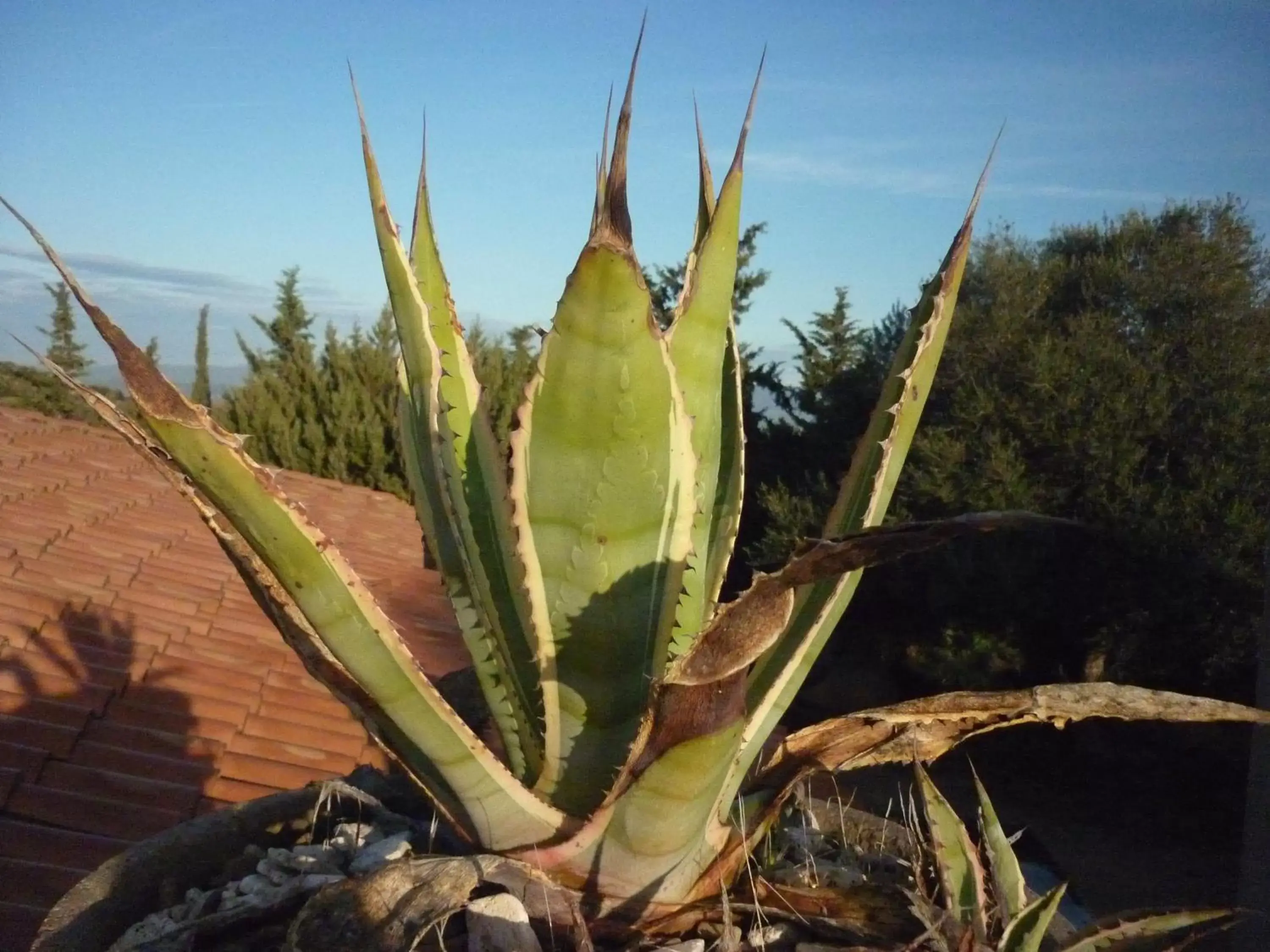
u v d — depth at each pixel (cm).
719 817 76
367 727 77
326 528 427
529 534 70
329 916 66
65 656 244
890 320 560
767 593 58
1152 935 69
